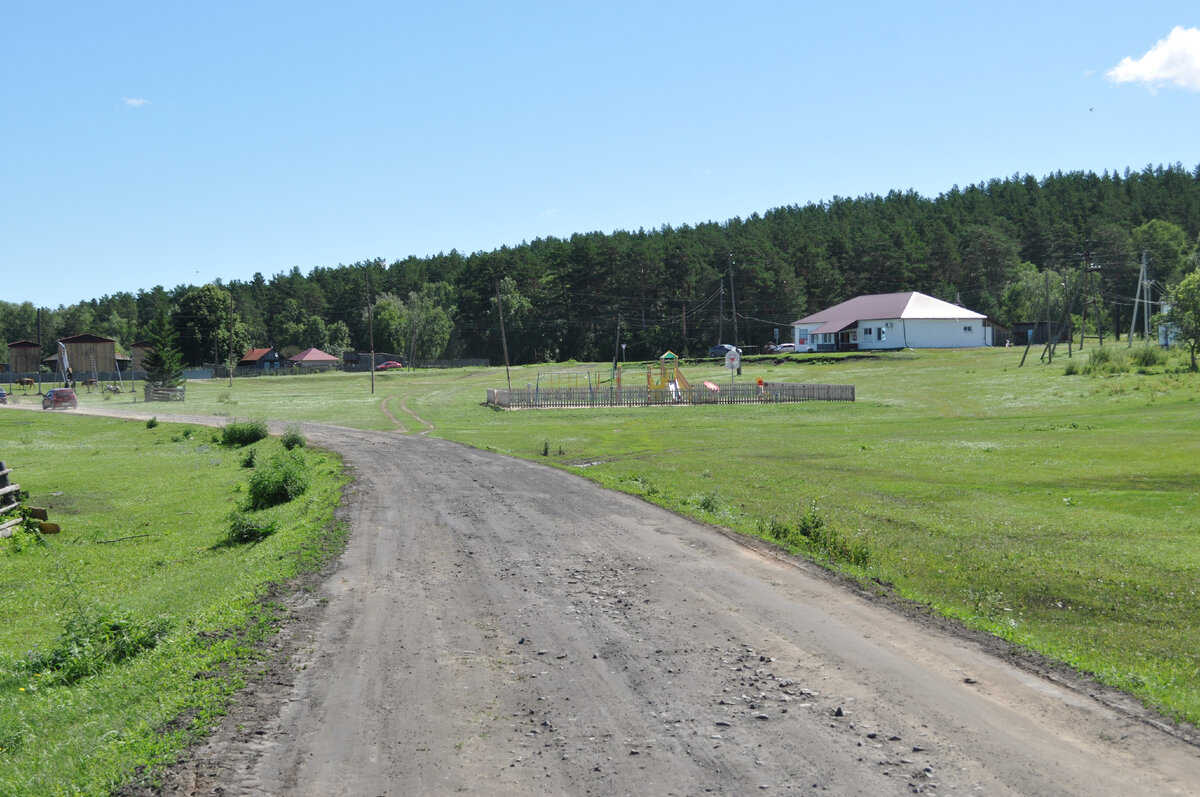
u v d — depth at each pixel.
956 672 9.59
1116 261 136.88
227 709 8.85
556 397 66.94
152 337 90.44
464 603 12.91
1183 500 23.52
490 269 162.00
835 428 49.22
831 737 7.98
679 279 150.25
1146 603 14.66
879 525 21.41
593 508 21.28
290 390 97.75
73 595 16.28
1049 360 81.56
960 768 7.29
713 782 7.16
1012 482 27.81
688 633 11.20
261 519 22.98
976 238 156.12
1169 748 7.63
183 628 11.98
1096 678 9.41
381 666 10.16
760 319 139.25
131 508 28.48
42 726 9.21
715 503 22.95
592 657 10.39
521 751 7.84
